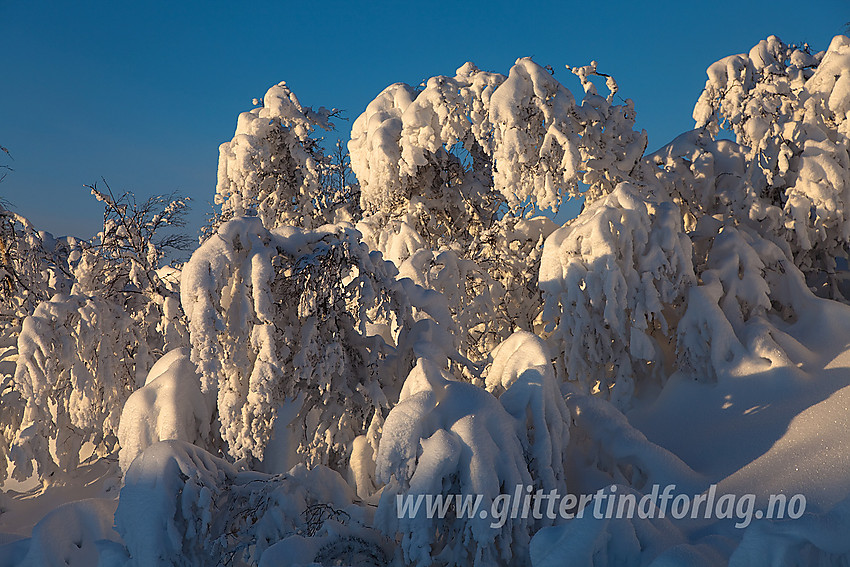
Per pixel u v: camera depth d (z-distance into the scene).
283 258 12.16
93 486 15.30
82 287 19.44
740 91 23.81
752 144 17.84
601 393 14.81
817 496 9.11
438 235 21.66
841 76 17.62
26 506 14.63
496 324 17.78
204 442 12.37
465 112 18.16
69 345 14.78
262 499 9.84
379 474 9.30
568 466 11.12
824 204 15.99
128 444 11.86
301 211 23.50
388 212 20.23
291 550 8.93
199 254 11.05
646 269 14.14
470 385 10.00
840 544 6.79
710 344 13.68
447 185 21.66
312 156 23.77
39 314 14.59
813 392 12.09
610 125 16.42
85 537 10.90
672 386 14.08
